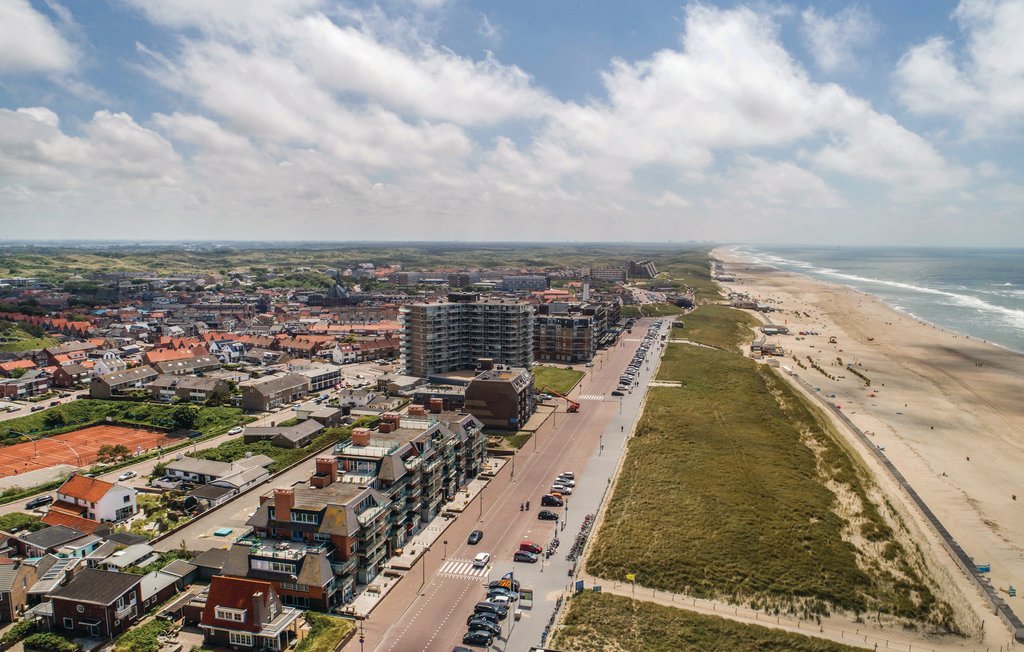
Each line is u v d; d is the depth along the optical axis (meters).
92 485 154.88
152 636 104.12
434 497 153.25
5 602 112.06
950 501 179.38
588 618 111.00
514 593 117.88
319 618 109.38
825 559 133.12
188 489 171.38
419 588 121.50
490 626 106.44
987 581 137.88
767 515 151.12
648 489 165.50
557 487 168.12
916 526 158.50
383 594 118.75
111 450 198.00
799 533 142.88
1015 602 130.75
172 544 139.25
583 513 153.88
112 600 105.38
